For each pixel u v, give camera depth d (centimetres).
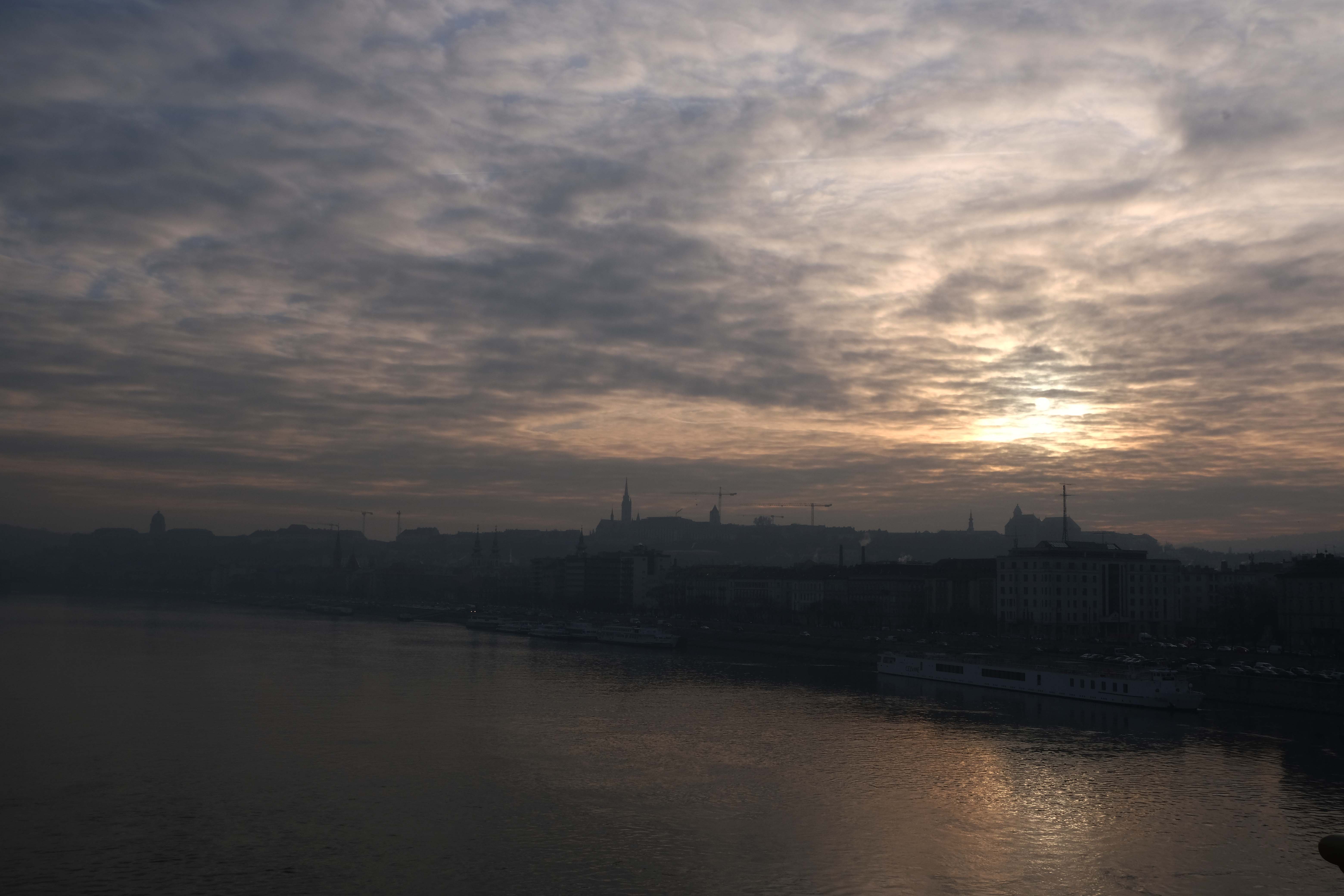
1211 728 19650
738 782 15025
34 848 11919
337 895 10606
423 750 17012
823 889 10950
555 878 11119
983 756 16838
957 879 11312
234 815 13225
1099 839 12606
